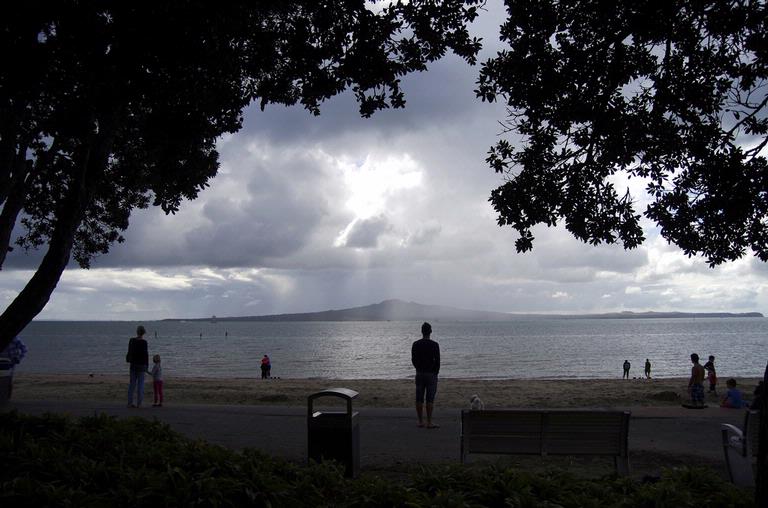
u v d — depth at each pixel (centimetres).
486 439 744
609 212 782
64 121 792
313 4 833
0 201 825
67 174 1227
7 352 1449
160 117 880
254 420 1304
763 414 386
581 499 545
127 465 618
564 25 774
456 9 852
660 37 749
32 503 500
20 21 716
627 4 731
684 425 1273
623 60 760
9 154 823
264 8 841
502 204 788
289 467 664
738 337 16062
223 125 940
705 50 768
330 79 859
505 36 789
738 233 779
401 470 841
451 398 2097
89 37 753
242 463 629
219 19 803
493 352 9394
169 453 662
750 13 720
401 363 7288
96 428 787
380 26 841
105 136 848
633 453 975
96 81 772
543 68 747
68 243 811
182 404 1647
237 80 921
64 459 604
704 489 573
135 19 757
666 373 5422
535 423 734
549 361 7194
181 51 786
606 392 2367
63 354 9706
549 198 776
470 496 553
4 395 1359
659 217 778
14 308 776
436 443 1052
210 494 533
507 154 792
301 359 8281
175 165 1041
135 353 1521
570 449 728
